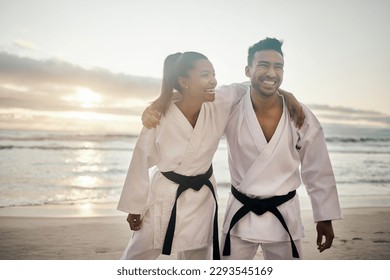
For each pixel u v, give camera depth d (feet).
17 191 20.29
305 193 18.99
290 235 7.04
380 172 25.17
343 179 23.50
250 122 7.16
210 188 7.45
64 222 13.88
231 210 7.39
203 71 6.87
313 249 11.35
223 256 7.39
